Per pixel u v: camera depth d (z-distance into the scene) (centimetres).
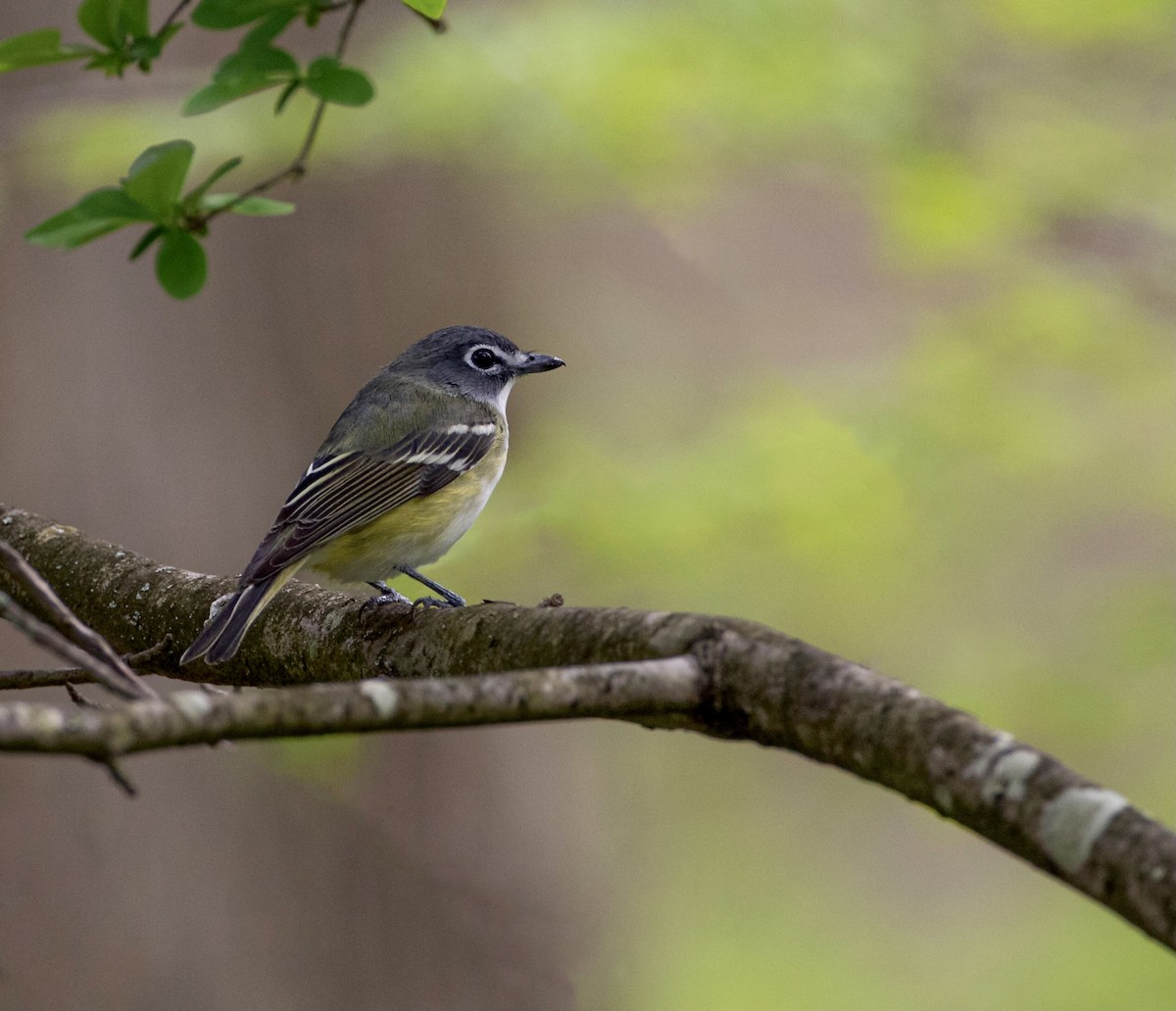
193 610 716
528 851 1448
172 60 1387
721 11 1380
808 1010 1864
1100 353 1498
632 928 1761
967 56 1492
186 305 1299
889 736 411
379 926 1322
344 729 378
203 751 1253
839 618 1591
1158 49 1512
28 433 1239
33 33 599
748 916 1975
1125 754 1689
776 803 2075
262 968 1258
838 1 1416
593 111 1359
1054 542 1672
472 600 1281
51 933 1196
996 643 1584
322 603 663
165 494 1272
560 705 412
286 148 1332
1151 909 352
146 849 1228
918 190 1433
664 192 1498
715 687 448
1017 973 1900
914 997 1873
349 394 1366
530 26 1400
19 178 1321
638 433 1544
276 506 1316
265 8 626
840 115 1399
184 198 613
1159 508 1605
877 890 2044
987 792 388
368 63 1437
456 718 392
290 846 1288
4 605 402
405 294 1415
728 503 1313
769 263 2234
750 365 1627
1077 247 1560
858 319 2188
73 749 337
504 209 1534
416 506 858
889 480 1389
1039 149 1491
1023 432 1459
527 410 1560
